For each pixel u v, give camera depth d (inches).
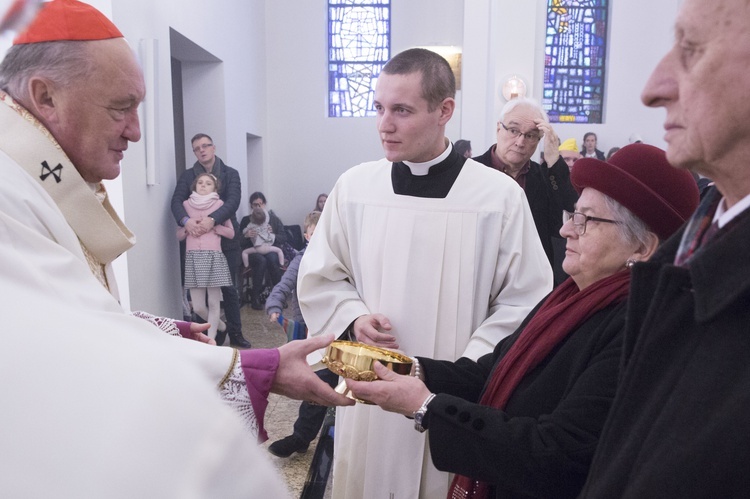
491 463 45.1
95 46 48.3
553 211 120.1
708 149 27.0
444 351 73.5
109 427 10.2
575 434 42.0
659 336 29.6
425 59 69.8
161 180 203.6
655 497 25.8
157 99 184.9
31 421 10.0
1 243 33.5
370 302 75.8
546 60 420.2
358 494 75.8
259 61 392.5
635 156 47.1
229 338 226.1
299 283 79.8
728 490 23.9
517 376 50.1
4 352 10.5
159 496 10.0
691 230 33.4
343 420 77.5
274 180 430.3
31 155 48.3
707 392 25.5
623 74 413.4
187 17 238.2
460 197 73.9
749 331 25.3
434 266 73.1
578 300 49.3
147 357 11.6
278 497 12.1
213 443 11.2
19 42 48.1
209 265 206.8
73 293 38.7
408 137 70.3
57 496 9.5
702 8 26.5
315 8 414.6
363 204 77.4
